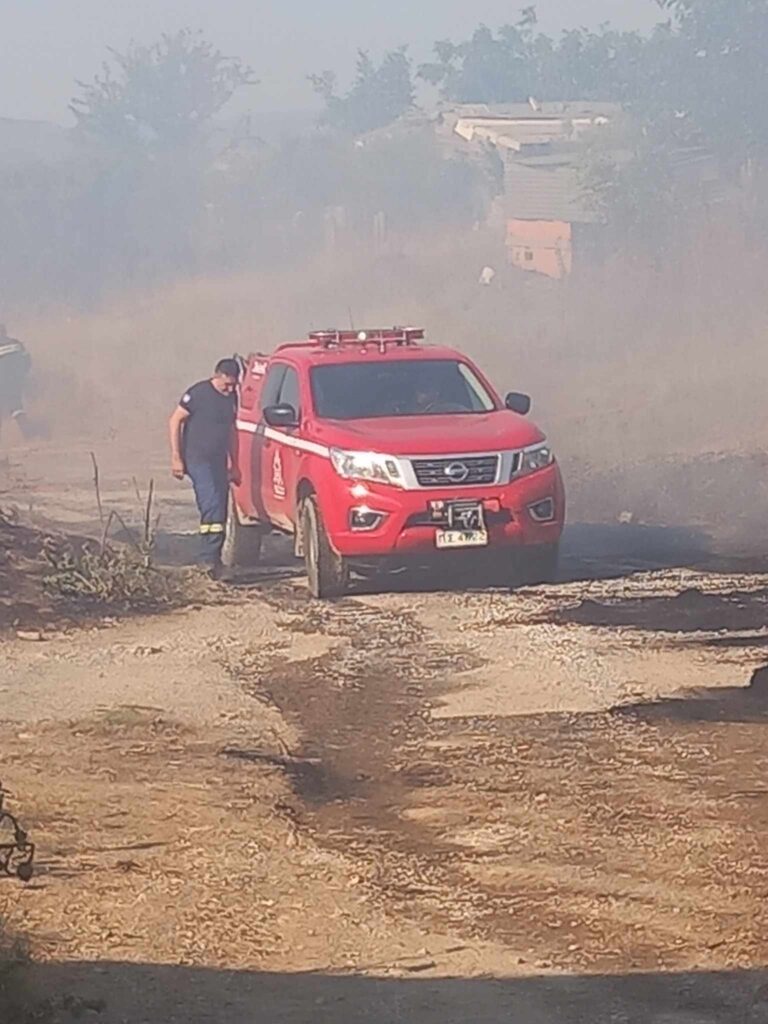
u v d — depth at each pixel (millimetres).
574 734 9930
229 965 6828
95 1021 6254
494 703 10711
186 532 18984
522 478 14312
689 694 10703
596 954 6871
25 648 12547
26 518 18719
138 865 7969
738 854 7891
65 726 10398
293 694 11172
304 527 14641
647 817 8445
